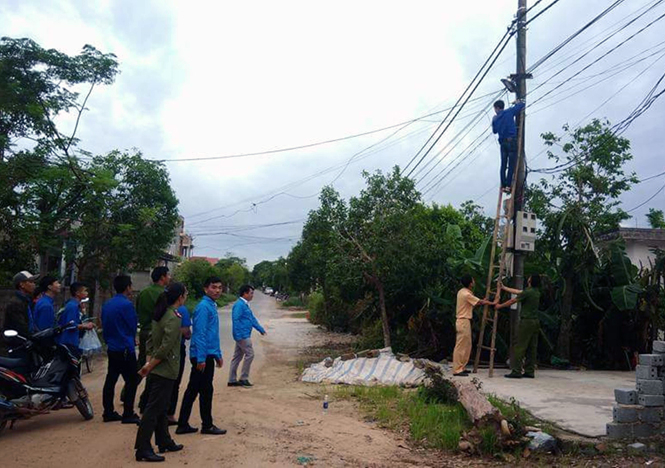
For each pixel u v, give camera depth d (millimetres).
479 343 10734
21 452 5793
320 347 17750
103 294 21047
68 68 12609
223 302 54281
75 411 7871
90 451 5840
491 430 5918
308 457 5727
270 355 15570
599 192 14391
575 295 12891
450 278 13477
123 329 7133
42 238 13422
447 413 7051
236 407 8125
